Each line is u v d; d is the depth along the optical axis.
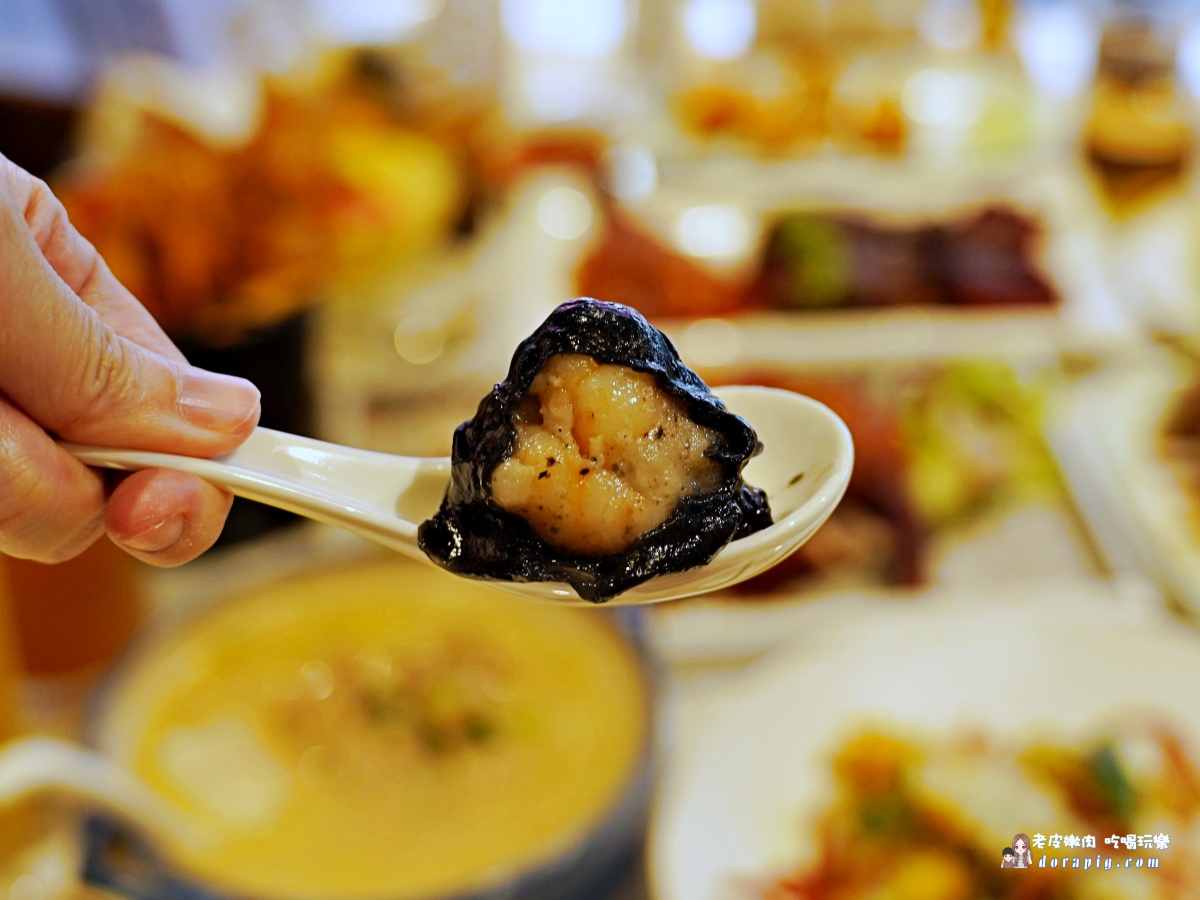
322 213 0.40
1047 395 0.46
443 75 0.53
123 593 0.36
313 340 0.38
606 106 0.71
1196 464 0.42
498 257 0.51
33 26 0.73
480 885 0.26
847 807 0.32
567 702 0.31
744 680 0.34
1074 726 0.33
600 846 0.27
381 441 0.45
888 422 0.44
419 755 0.30
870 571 0.40
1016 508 0.43
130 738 0.30
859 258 0.52
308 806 0.29
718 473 0.19
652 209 0.58
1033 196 0.58
